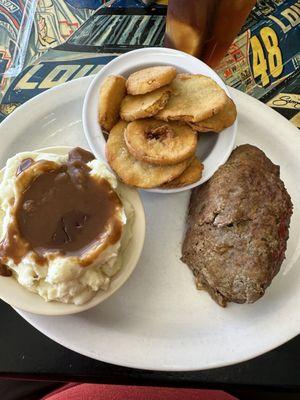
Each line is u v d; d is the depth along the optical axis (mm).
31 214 210
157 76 226
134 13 293
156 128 235
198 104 234
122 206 216
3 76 283
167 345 230
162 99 229
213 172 241
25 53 291
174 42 265
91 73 280
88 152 231
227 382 240
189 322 239
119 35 288
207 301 243
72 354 239
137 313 239
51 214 211
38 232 208
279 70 286
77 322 230
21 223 208
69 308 209
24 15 297
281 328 234
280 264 235
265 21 294
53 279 198
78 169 219
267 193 230
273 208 228
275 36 292
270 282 230
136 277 244
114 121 240
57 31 292
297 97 281
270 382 241
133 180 229
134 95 235
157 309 241
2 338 238
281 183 239
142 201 253
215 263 226
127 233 223
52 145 261
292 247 255
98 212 213
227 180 232
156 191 236
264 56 288
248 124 265
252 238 223
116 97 234
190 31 246
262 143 266
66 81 278
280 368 242
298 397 287
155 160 226
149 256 247
